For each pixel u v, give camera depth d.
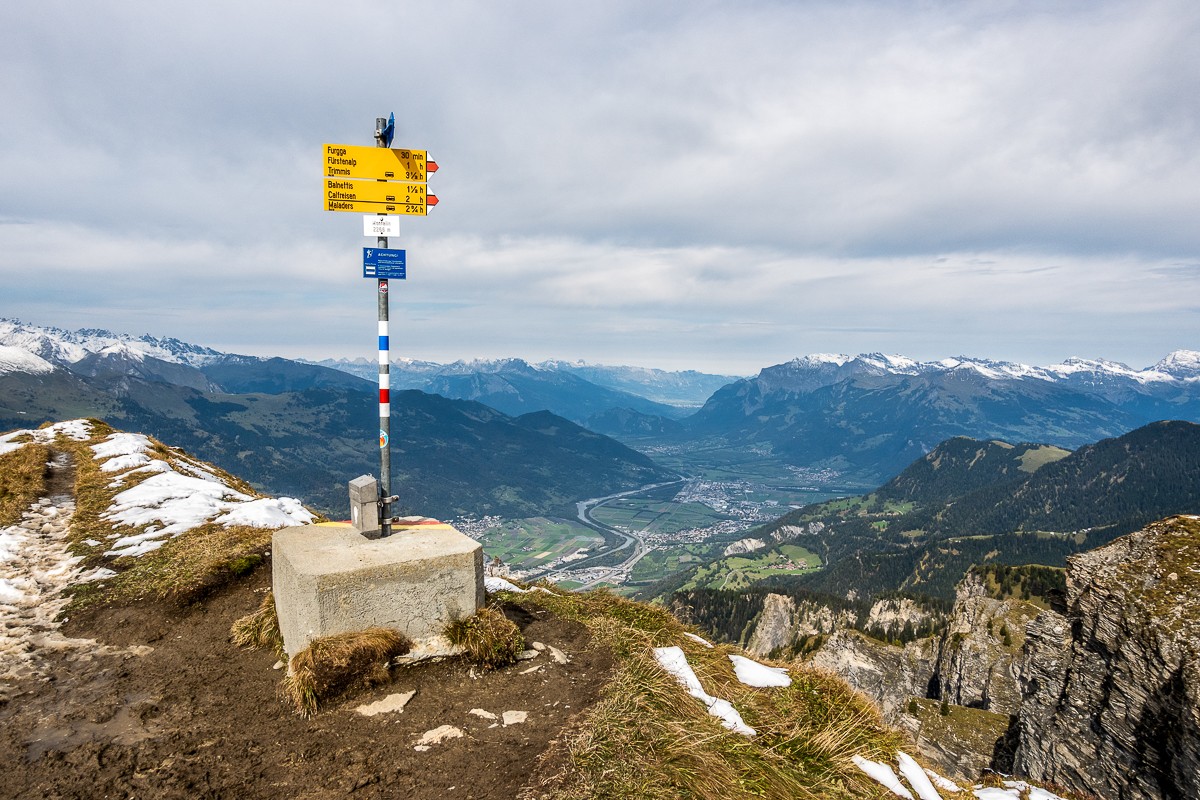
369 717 8.46
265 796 6.80
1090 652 39.50
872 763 9.95
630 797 6.72
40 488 21.23
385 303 10.91
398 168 10.87
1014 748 48.78
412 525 11.75
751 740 9.08
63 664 9.98
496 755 7.59
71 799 6.66
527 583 15.33
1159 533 40.34
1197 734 30.64
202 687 9.30
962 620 87.38
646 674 9.83
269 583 13.44
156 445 29.56
